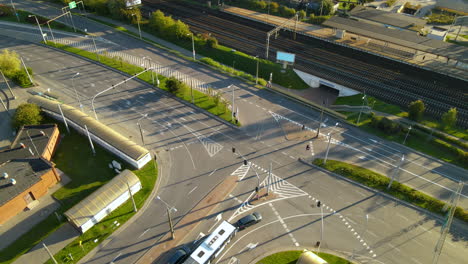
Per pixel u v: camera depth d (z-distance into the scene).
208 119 80.81
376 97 87.25
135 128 77.88
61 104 81.25
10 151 67.25
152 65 101.50
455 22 112.69
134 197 62.03
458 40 113.75
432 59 97.50
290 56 91.81
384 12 120.62
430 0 148.50
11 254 53.09
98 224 57.44
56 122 79.19
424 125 78.38
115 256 53.12
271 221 58.00
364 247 54.06
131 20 123.62
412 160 69.75
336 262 51.97
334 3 141.12
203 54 108.12
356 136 75.94
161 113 82.50
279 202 61.16
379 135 75.94
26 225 57.16
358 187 63.88
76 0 134.25
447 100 85.12
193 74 97.69
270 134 76.56
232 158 70.31
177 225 57.47
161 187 64.06
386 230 56.47
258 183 64.81
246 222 56.31
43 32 117.75
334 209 59.94
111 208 59.03
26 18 124.88
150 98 87.50
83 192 62.34
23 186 58.78
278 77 96.94
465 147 71.94
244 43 112.50
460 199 61.25
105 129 72.88
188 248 53.06
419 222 57.62
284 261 52.09
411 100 86.00
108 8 127.94
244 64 102.25
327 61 101.00
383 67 97.38
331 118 81.38
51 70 98.00
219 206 60.53
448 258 52.38
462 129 77.56
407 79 92.31
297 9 139.25
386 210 59.66
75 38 114.94
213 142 74.31
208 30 120.50
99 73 97.00
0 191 57.56
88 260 52.59
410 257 52.62
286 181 65.12
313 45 109.25
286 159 70.00
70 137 75.00
